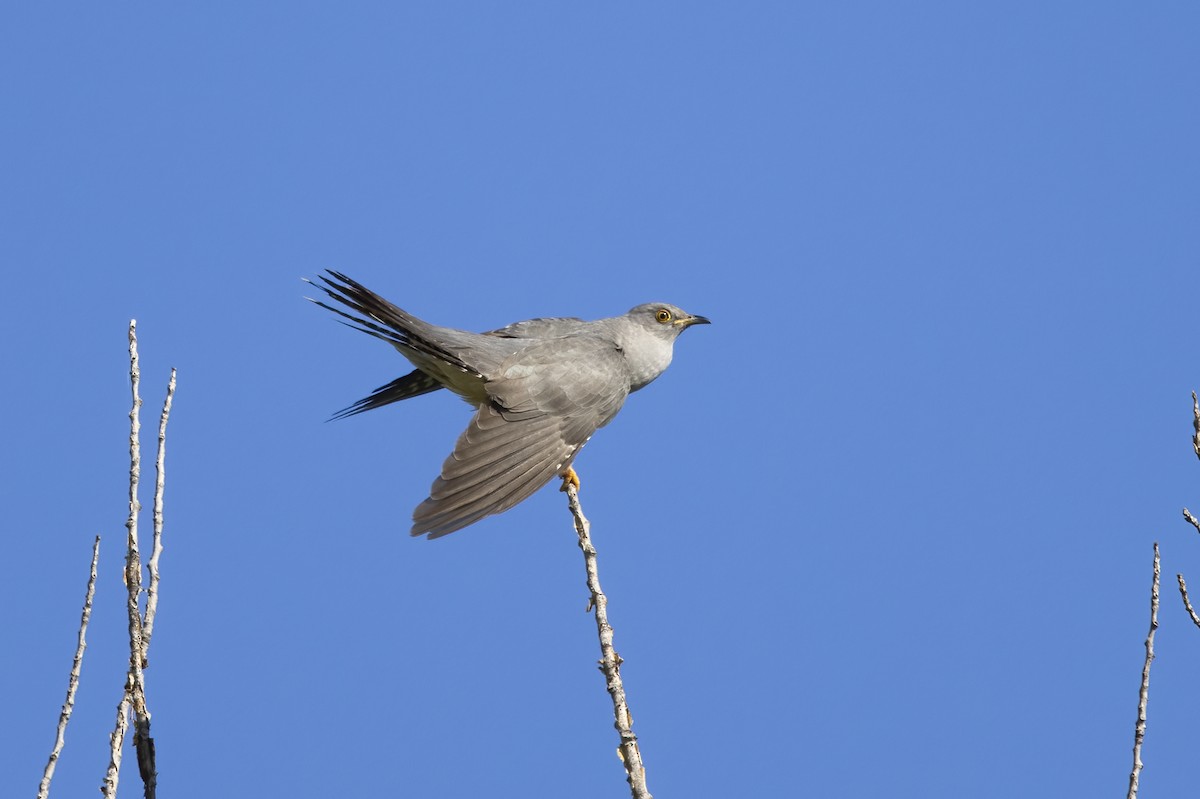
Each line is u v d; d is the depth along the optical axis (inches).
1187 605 275.0
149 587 279.4
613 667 295.6
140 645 274.5
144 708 271.9
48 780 254.2
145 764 268.8
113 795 255.9
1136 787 263.1
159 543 283.7
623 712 290.4
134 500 287.1
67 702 261.9
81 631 269.4
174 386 296.8
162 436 291.1
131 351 296.2
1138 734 267.3
